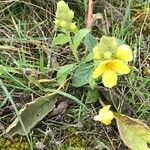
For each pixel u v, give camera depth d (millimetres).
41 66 147
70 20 139
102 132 139
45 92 144
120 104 142
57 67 150
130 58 131
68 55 154
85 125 140
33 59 152
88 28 156
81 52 155
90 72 141
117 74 137
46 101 140
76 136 138
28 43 155
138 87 145
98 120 134
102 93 144
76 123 140
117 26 157
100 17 156
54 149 136
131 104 143
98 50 129
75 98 138
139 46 152
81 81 141
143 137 134
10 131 136
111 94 141
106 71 131
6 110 142
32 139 137
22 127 136
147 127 134
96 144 136
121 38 155
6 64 149
